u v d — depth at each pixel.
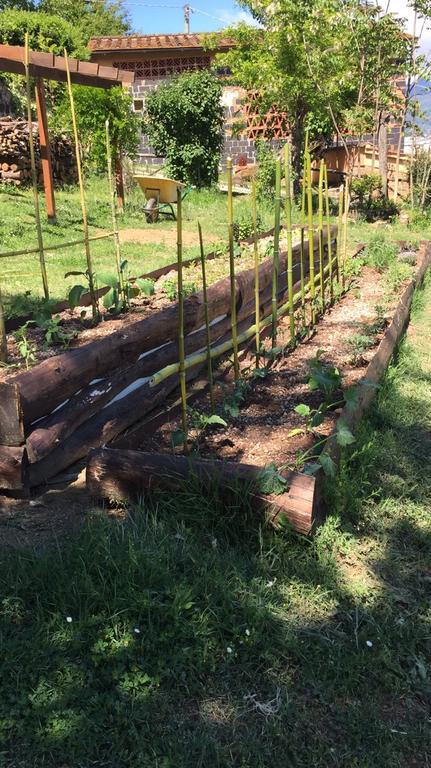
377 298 7.43
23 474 3.36
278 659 2.58
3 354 4.08
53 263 8.28
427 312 7.88
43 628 2.54
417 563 3.26
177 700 2.37
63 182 16.42
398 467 4.13
